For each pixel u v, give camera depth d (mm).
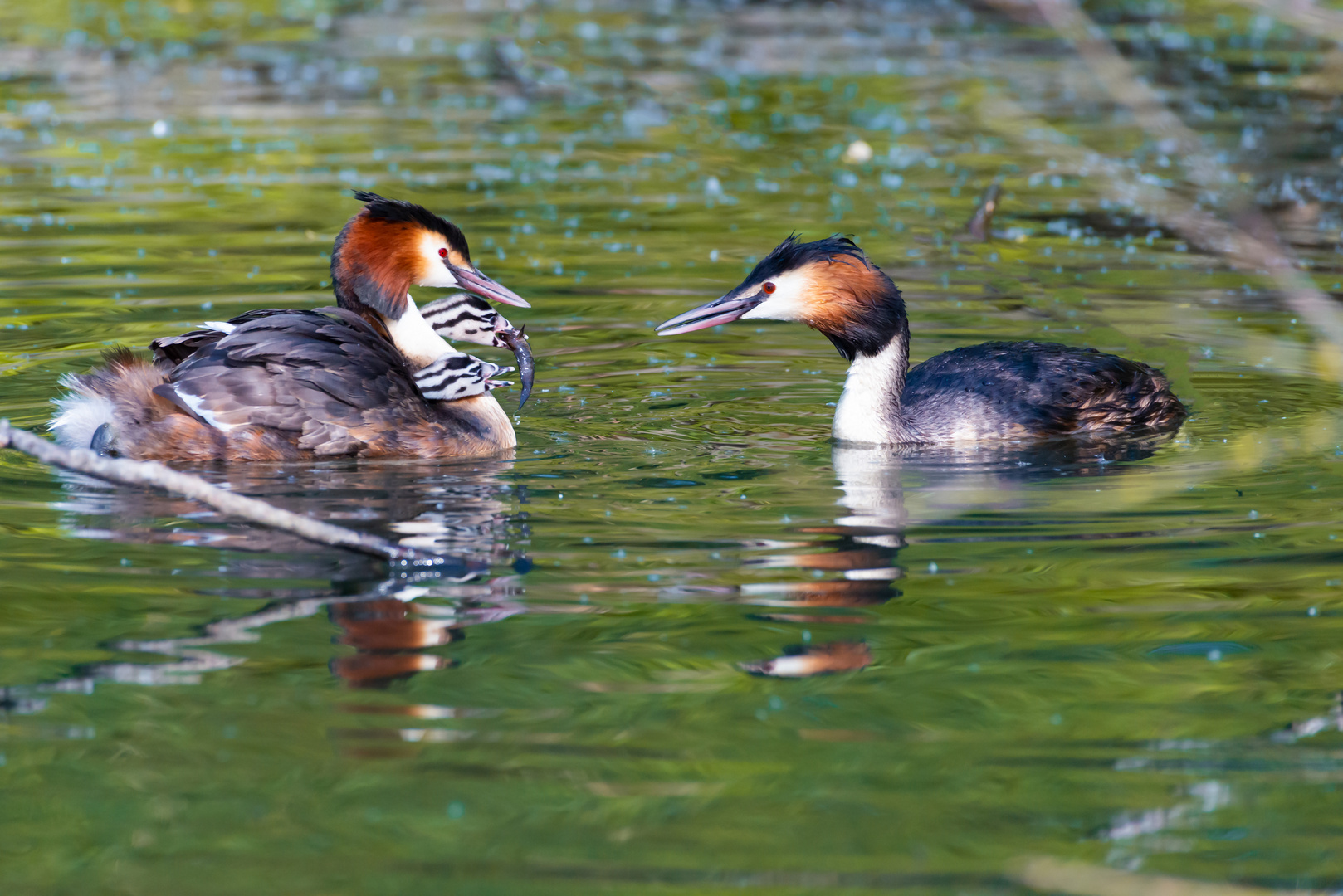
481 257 19375
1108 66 9234
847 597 9508
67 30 35438
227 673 8375
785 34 35469
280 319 12367
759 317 13422
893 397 13148
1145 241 20266
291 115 28047
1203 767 7480
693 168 24406
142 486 11430
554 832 6918
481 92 30125
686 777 7395
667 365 15508
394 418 12289
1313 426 13344
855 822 7004
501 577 9742
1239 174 23188
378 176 23688
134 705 8023
